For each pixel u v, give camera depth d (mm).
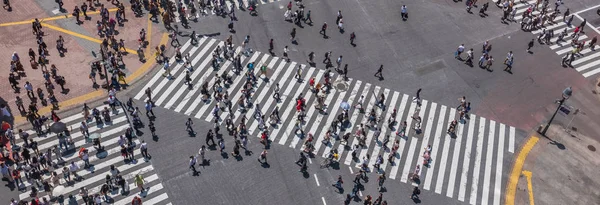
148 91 53219
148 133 50656
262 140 50188
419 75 61062
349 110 55469
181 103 54469
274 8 69312
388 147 51812
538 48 67250
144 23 65062
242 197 45688
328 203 46000
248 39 61625
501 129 55531
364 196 46781
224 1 67250
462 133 54438
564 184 50406
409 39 66188
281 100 55875
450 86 60062
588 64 65562
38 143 48875
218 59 60625
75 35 61969
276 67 60094
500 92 60031
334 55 62688
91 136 47219
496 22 70875
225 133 51438
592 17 73875
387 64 62156
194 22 65875
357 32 66562
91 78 55812
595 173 51969
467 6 72688
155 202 44500
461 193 48250
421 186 48375
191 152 49188
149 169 47250
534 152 53344
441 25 69125
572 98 60344
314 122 53688
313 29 66312
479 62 63031
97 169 46844
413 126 54656
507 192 48969
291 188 46844
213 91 56188
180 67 59125
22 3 65750
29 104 52875
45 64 57188
